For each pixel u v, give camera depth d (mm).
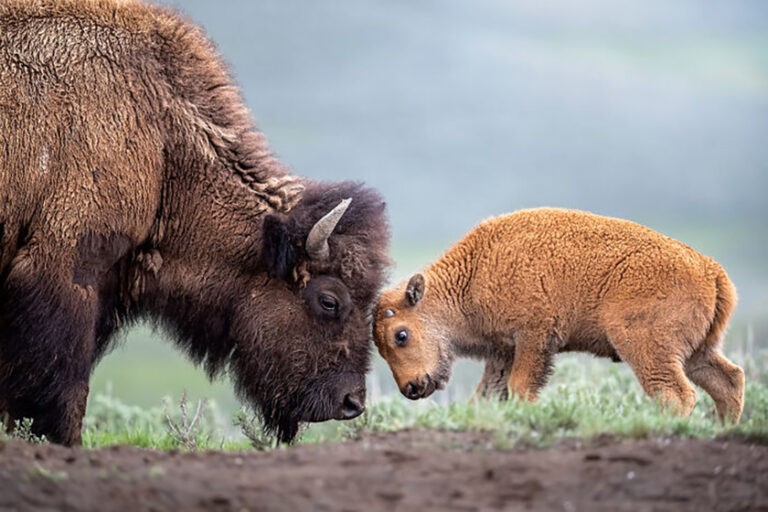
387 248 28969
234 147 28672
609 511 18562
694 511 18656
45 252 26672
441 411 24531
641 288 28719
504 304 30203
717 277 28844
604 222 29859
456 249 31406
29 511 17984
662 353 28328
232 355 29016
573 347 30219
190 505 18406
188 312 28719
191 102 28391
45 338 26594
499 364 31500
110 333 28719
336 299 28094
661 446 21078
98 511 18125
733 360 38000
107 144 27141
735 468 19969
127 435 31359
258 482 19250
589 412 23828
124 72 27641
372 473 19703
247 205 28500
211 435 31156
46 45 27266
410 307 31000
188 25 29188
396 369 31000
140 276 28172
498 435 21656
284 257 27781
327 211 28484
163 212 28141
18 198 26719
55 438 26906
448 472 19797
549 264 29812
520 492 19125
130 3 28641
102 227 27094
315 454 20984
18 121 26750
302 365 28172
